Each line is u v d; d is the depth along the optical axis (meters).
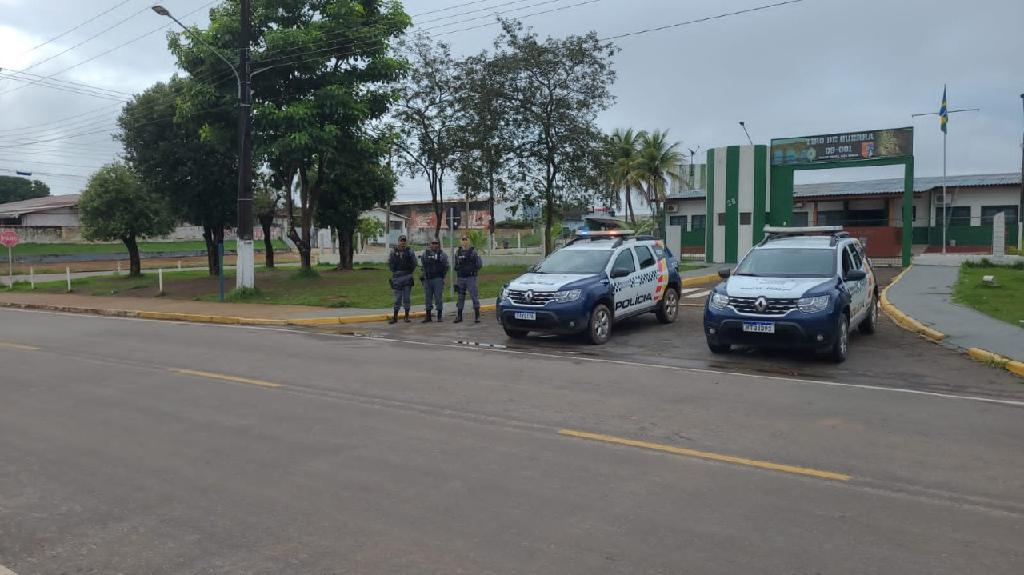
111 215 32.75
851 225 38.06
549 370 10.37
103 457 6.29
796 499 5.12
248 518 4.89
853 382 9.37
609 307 13.21
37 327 17.22
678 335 13.80
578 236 14.86
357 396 8.69
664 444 6.52
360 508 5.04
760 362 10.91
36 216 58.88
